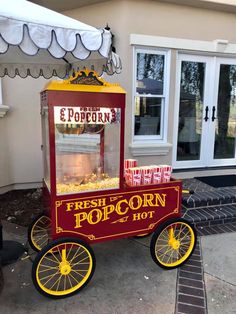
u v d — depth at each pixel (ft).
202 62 17.51
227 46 17.15
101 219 8.63
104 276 9.37
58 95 7.74
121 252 10.81
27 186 17.39
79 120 8.08
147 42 15.43
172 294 8.58
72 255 10.41
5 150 16.33
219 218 13.07
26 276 9.30
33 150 17.02
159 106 16.90
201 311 7.93
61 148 8.11
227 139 19.19
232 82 18.54
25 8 6.67
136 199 8.99
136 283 9.05
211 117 18.35
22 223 12.98
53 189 7.99
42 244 10.56
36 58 10.16
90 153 8.61
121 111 8.46
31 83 16.29
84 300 8.29
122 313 7.82
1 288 8.07
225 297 8.50
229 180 17.24
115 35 15.24
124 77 15.44
